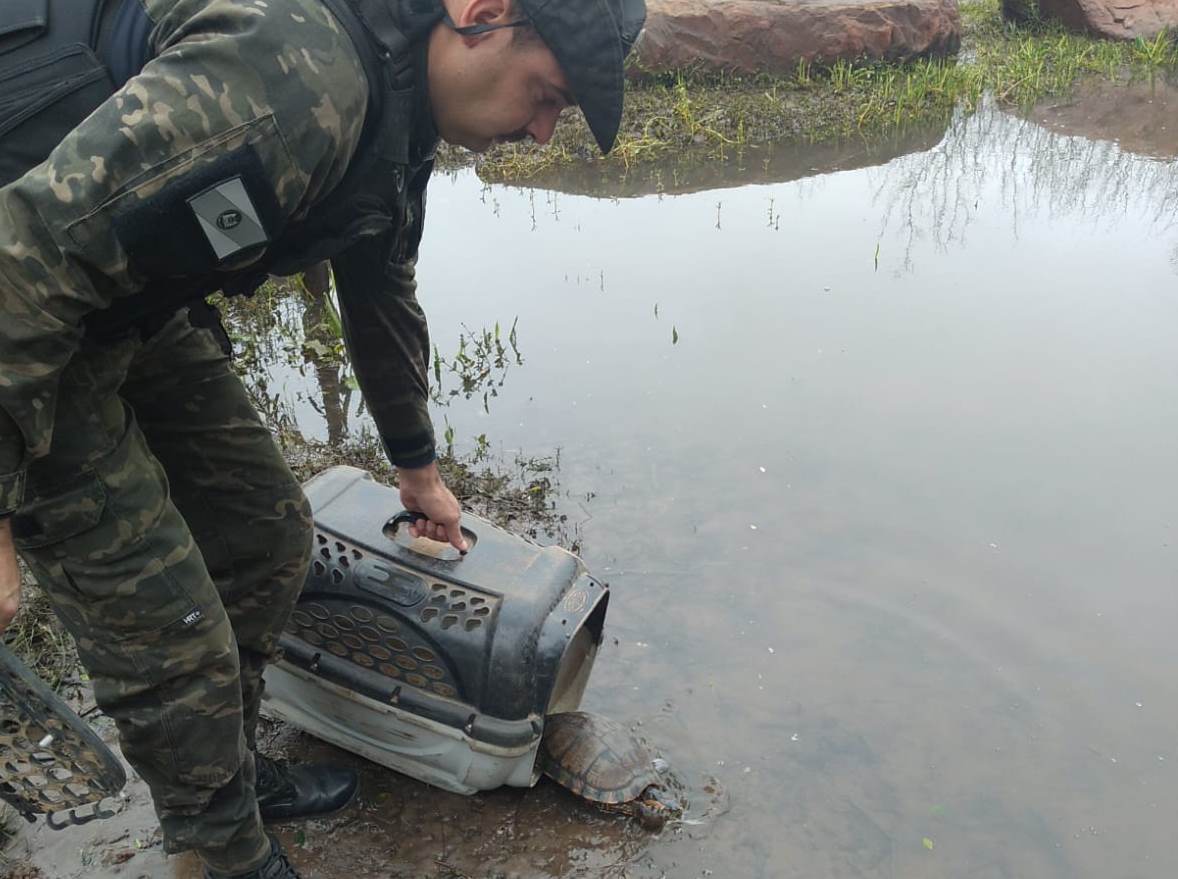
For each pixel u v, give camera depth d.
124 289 1.64
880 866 2.60
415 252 2.35
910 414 4.42
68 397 1.80
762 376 4.73
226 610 2.31
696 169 7.52
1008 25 11.19
